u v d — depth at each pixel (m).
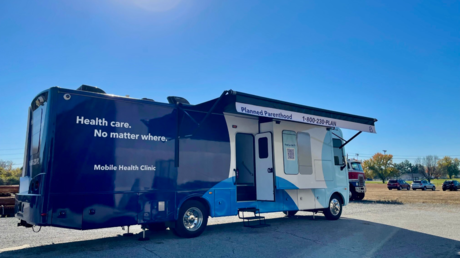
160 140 6.87
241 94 6.95
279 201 9.00
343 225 9.31
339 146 11.24
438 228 8.93
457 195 26.67
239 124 8.49
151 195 6.58
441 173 102.19
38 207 5.42
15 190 11.66
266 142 8.67
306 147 9.59
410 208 14.52
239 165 10.01
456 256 6.01
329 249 6.39
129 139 6.44
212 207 7.56
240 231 8.19
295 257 5.78
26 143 6.71
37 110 6.25
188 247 6.32
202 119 7.70
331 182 10.38
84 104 6.02
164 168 6.84
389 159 85.38
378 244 6.89
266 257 5.75
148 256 5.61
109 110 6.27
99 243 6.62
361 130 10.13
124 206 6.21
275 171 8.44
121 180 6.23
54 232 7.95
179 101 7.48
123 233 7.82
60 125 5.73
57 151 5.64
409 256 5.98
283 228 8.72
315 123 8.72
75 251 5.90
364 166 89.19
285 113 7.99
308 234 7.87
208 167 7.59
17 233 7.74
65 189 5.63
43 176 5.50
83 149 5.89
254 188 8.88
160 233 7.81
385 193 31.11
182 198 7.04
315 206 9.88
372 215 11.80
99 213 5.91
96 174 5.97
